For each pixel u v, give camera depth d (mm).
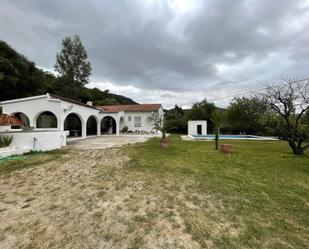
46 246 2818
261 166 7410
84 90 33000
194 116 34219
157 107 27656
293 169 6977
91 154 9703
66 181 5594
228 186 5102
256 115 12156
